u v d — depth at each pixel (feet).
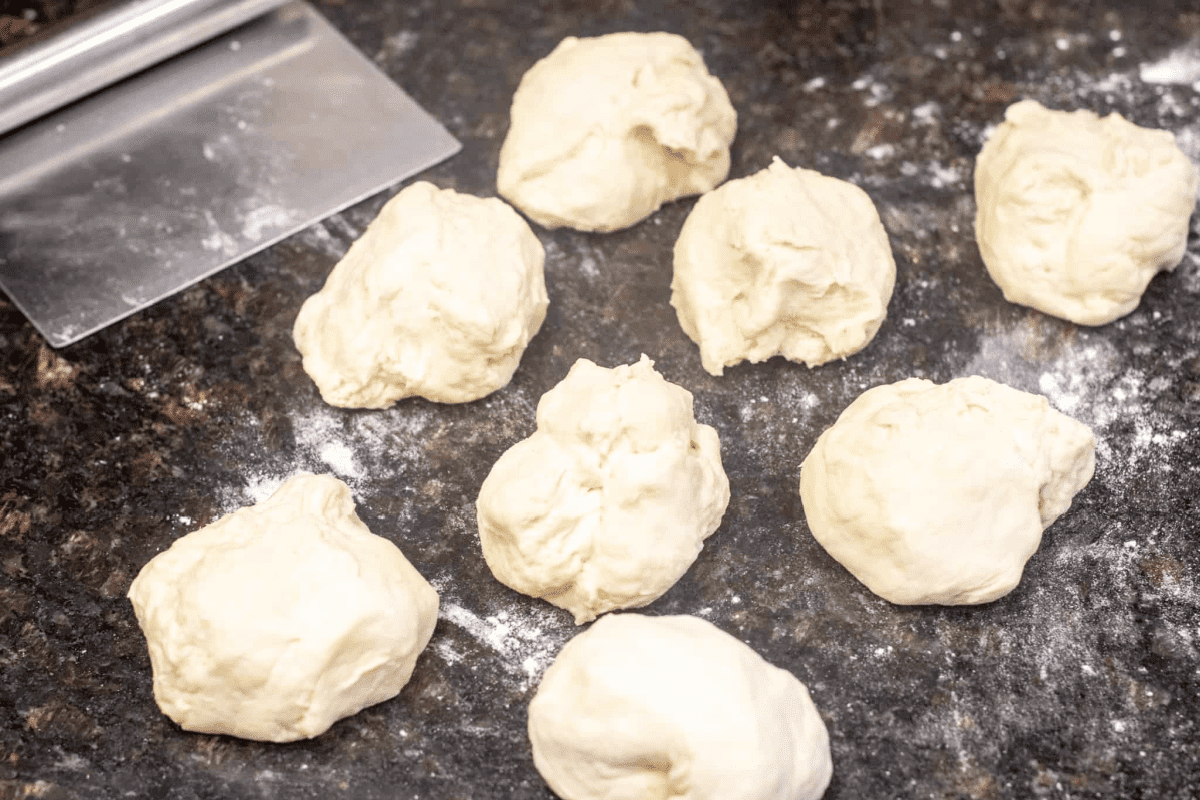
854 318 1.61
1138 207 1.62
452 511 1.55
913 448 1.47
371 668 1.40
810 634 1.48
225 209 1.74
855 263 1.61
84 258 1.70
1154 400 1.61
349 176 1.76
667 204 1.76
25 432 1.60
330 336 1.60
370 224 1.69
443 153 1.79
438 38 1.91
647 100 1.69
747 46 1.89
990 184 1.71
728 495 1.54
